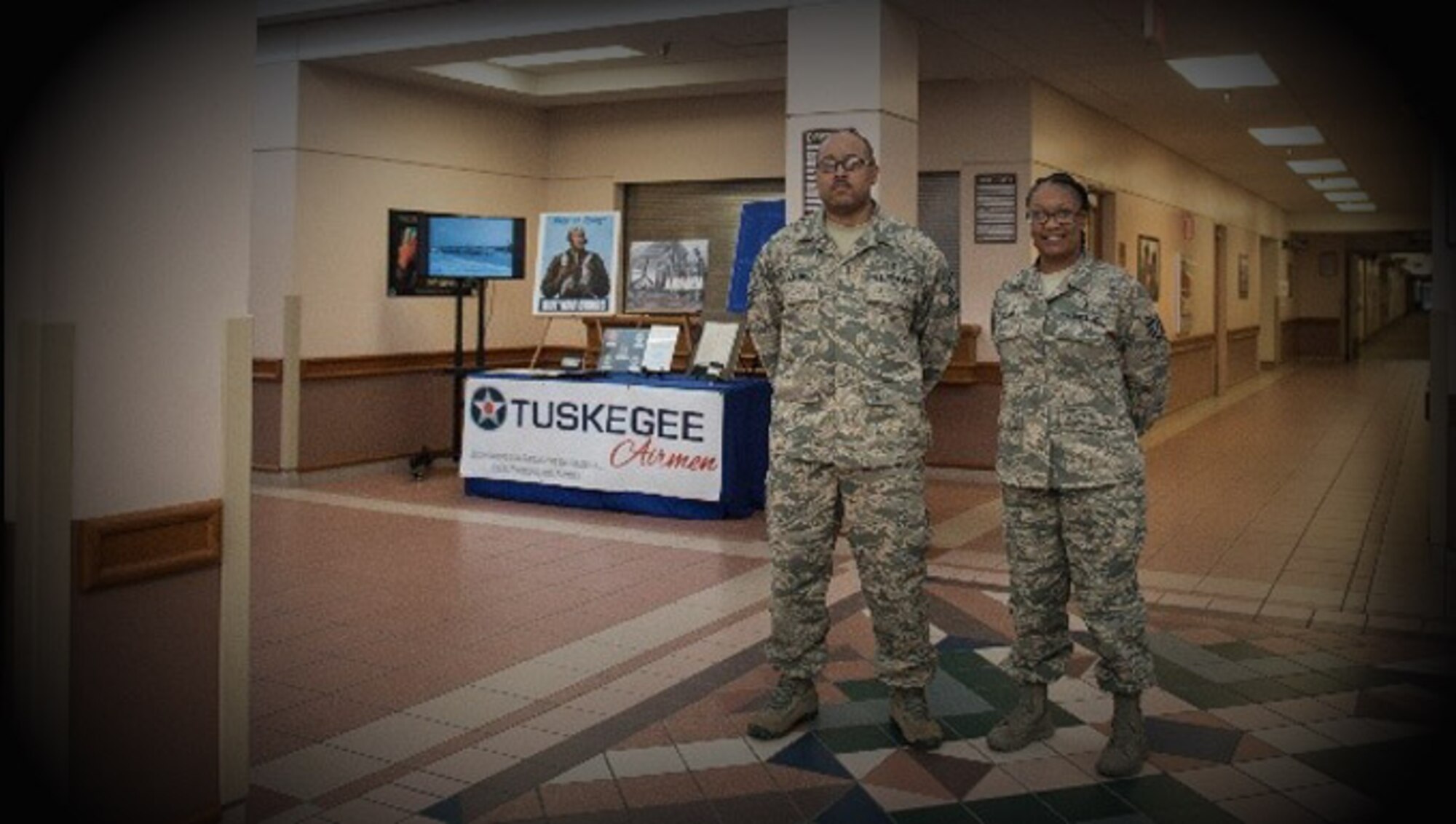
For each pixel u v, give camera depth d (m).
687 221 10.56
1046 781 3.37
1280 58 8.20
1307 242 24.80
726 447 7.29
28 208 2.57
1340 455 10.51
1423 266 48.19
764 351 3.83
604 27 7.39
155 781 2.83
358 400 9.21
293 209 8.58
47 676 2.60
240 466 3.01
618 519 7.43
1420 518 7.54
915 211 7.20
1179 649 4.66
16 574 2.61
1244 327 18.34
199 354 2.91
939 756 3.56
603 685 4.21
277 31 8.54
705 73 9.51
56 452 2.60
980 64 8.46
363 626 4.96
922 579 3.58
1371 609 5.27
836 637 4.83
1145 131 11.84
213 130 2.91
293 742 3.65
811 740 3.68
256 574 5.90
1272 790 3.31
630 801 3.23
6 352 2.60
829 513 3.62
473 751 3.58
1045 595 3.56
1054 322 3.38
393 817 3.12
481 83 9.57
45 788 2.62
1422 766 3.47
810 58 6.90
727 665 4.45
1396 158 13.82
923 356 3.68
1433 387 6.22
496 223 9.12
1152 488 8.77
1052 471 3.38
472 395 8.23
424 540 6.74
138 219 2.76
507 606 5.29
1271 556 6.43
